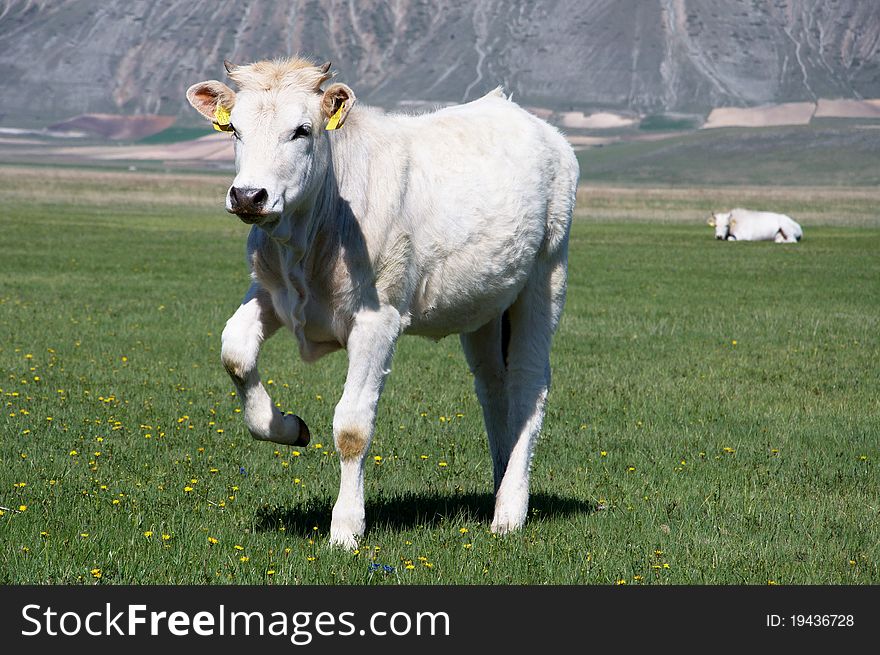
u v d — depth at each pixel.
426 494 8.51
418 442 10.29
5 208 56.47
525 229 7.74
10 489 7.98
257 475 8.84
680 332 19.19
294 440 6.78
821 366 15.72
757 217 47.28
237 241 39.47
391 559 6.67
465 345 8.41
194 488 8.23
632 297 24.66
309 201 6.38
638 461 9.89
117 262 29.89
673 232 52.75
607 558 7.03
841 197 104.94
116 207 62.75
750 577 6.82
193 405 11.59
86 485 8.17
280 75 6.28
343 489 6.79
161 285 24.64
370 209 6.80
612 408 12.38
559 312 8.41
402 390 13.02
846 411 12.53
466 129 7.67
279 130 6.11
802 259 37.09
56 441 9.59
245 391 6.62
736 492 8.88
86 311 19.62
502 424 8.34
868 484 9.27
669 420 11.81
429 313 7.46
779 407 12.67
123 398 11.84
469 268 7.43
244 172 6.01
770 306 23.47
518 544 7.18
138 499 7.87
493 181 7.52
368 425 6.76
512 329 8.27
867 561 7.19
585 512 8.28
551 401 12.70
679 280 28.95
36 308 19.75
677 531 7.73
